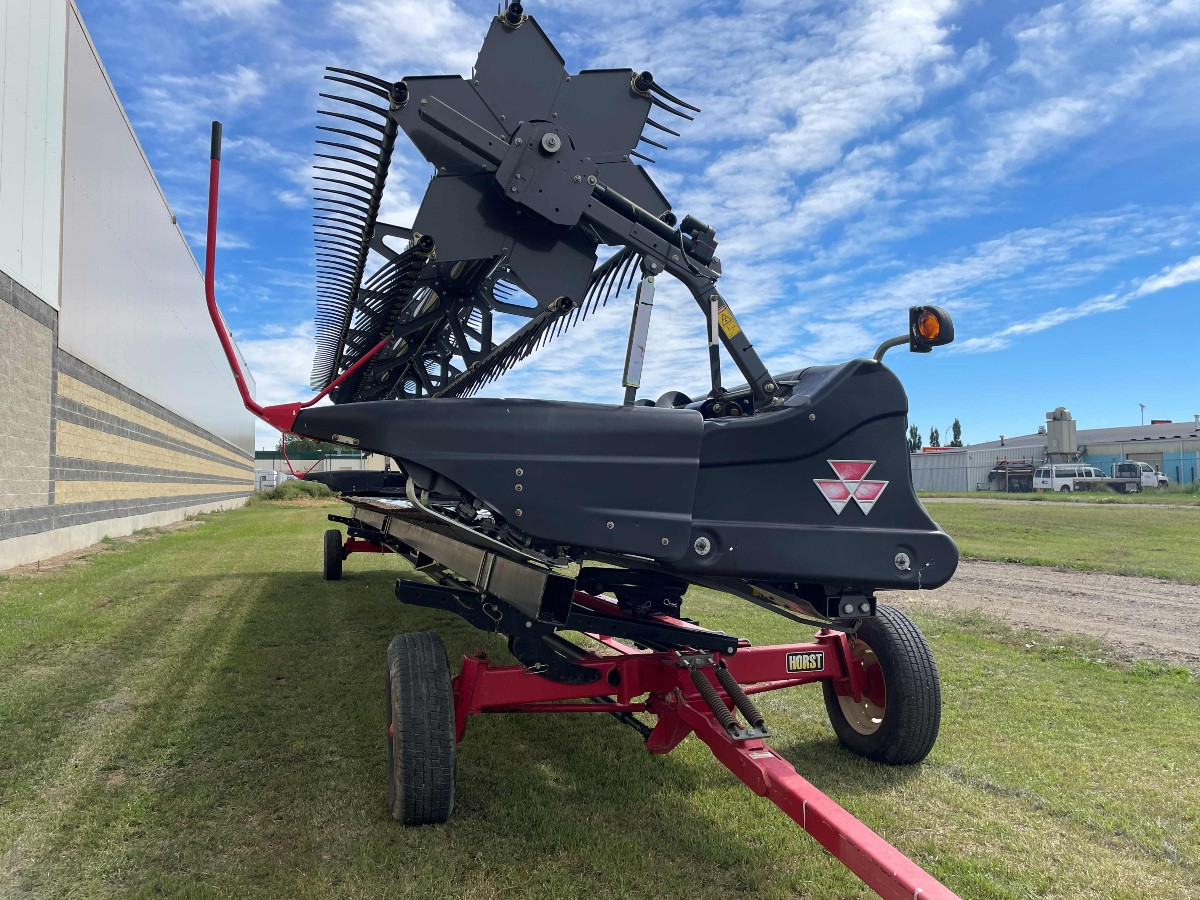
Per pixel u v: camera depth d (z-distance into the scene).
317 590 8.41
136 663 5.18
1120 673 5.09
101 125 15.37
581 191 2.89
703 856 2.58
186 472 26.12
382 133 2.75
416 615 6.90
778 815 2.89
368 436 2.38
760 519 2.64
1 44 10.25
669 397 3.90
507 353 4.98
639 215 2.95
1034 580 9.82
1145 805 3.04
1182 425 59.00
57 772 3.33
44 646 5.68
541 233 2.96
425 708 2.70
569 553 2.62
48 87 12.02
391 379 5.49
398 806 2.72
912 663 3.28
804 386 2.88
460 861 2.53
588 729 3.93
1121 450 53.62
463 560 3.23
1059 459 50.53
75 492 13.30
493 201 2.90
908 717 3.25
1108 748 3.68
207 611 7.11
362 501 6.86
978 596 8.48
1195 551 12.95
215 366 35.09
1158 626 6.76
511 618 2.85
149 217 20.48
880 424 2.79
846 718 3.60
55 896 2.36
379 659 5.29
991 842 2.72
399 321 3.93
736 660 3.30
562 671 2.94
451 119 2.73
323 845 2.65
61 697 4.40
